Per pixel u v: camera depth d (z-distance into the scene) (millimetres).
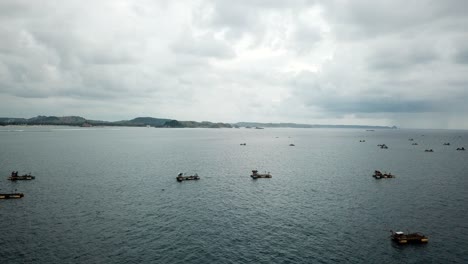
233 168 124500
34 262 43750
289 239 52375
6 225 56969
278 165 134125
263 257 46250
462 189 86750
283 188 88250
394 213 65375
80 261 44219
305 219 61750
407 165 133500
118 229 55812
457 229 56625
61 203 70875
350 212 66062
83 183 92375
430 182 96438
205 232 55031
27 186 87250
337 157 165000
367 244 50469
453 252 47844
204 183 94500
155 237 52625
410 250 48438
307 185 92250
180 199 75562
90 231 54750
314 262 44844
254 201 74375
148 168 122125
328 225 58500
